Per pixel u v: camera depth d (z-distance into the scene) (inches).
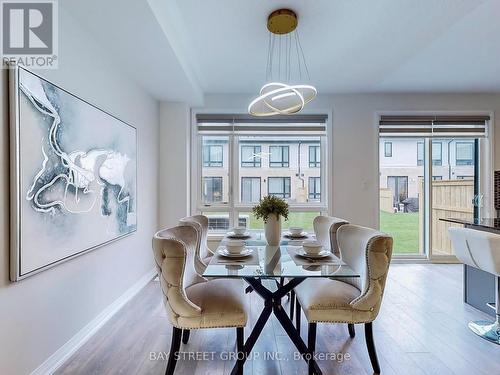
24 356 62.0
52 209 68.2
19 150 58.7
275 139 164.4
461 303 110.4
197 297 68.7
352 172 159.0
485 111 159.9
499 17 88.8
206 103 158.9
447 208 167.2
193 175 160.1
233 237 101.4
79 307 81.1
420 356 77.2
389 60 118.2
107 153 94.0
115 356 76.6
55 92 69.2
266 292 72.1
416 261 165.2
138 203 123.0
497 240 77.6
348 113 158.9
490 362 74.7
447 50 110.8
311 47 107.1
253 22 91.0
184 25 93.4
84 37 82.2
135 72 111.1
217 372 70.5
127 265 112.6
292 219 163.0
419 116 159.0
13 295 59.2
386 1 80.0
